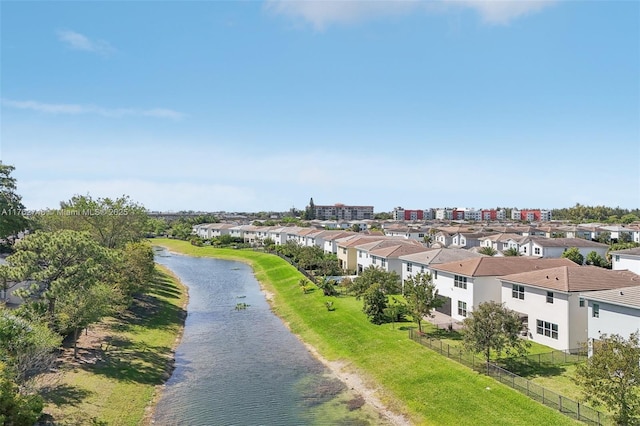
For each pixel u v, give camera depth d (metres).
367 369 36.97
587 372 23.52
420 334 41.22
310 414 30.17
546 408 26.41
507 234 113.50
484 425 26.19
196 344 46.34
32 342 27.95
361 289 53.09
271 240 133.25
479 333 32.03
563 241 91.19
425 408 29.42
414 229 142.12
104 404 29.45
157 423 28.94
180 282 83.38
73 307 35.41
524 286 40.91
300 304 60.53
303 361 41.03
